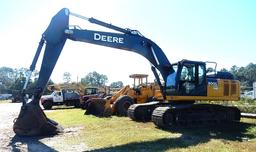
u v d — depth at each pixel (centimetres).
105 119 1734
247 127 1350
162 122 1301
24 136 1182
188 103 1458
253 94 3250
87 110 2086
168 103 1526
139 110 1627
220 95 1454
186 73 1398
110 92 3212
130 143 1016
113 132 1253
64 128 1381
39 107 1217
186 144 988
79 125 1480
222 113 1473
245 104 2222
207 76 1498
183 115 1373
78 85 3756
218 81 1459
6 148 994
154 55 1448
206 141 1034
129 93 2112
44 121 1210
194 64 1415
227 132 1227
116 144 1010
